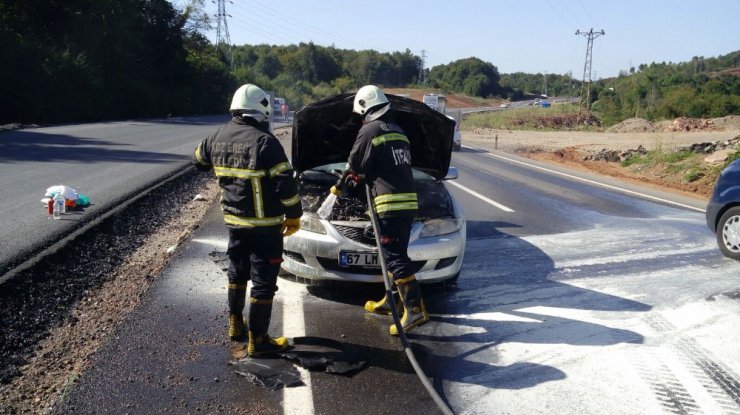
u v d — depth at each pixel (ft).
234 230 13.33
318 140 20.53
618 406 11.85
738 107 189.67
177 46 174.70
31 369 12.38
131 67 146.82
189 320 15.39
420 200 19.07
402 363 13.50
